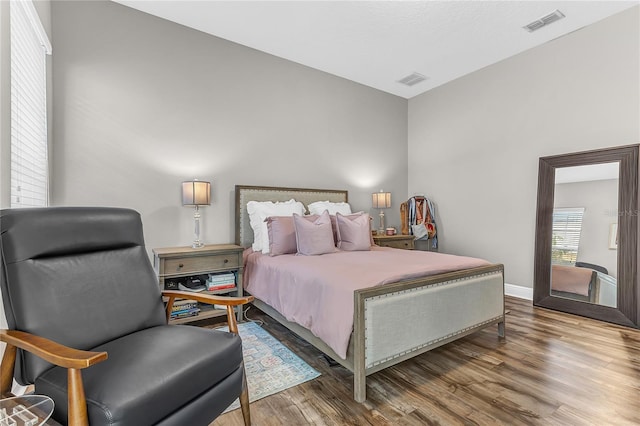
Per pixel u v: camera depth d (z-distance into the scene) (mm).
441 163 4531
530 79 3539
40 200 2275
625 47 2859
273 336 2521
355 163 4418
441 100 4523
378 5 2756
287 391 1754
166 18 2988
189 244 3111
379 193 4348
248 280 2936
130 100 2828
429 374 1943
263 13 2883
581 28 3131
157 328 1476
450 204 4422
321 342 1945
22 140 1915
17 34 1827
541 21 3000
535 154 3512
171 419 1056
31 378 1121
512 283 3717
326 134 4121
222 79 3314
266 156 3617
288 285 2281
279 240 2867
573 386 1794
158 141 2961
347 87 4324
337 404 1639
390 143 4812
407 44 3412
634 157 2768
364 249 3209
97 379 1026
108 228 1540
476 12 2855
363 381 1652
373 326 1705
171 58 3031
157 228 2955
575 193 3135
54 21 2498
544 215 3354
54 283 1278
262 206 3236
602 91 3008
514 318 2965
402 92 4797
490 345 2361
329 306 1839
